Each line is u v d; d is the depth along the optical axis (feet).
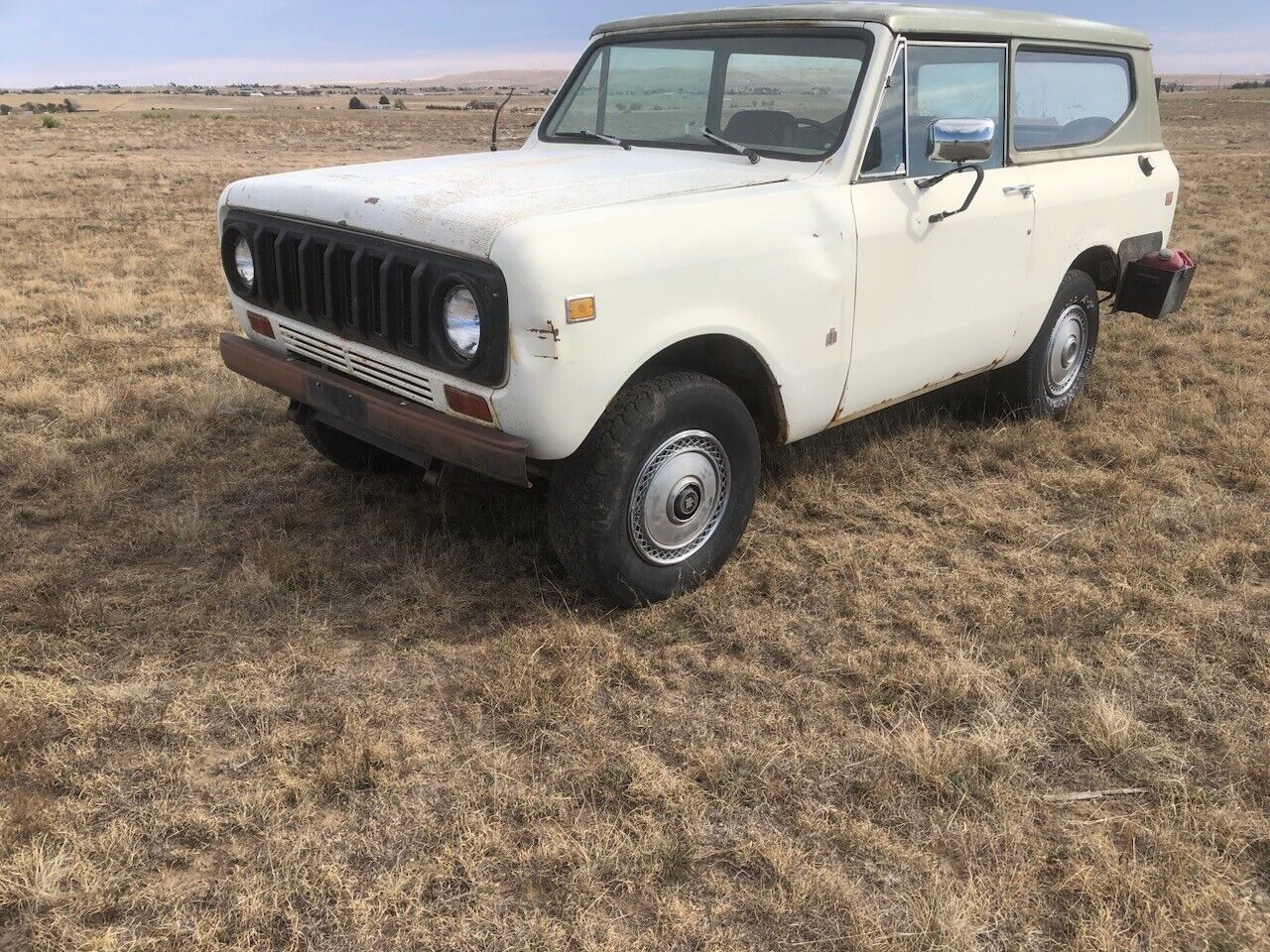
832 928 7.50
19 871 7.73
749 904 7.72
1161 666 10.89
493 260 9.41
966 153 11.96
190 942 7.28
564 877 7.94
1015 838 8.39
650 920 7.58
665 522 11.53
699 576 12.26
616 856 8.13
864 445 16.60
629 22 15.08
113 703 9.88
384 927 7.45
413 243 10.23
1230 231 41.47
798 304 11.80
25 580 12.09
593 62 15.52
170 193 57.00
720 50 13.73
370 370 11.33
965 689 10.28
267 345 13.35
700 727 9.84
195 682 10.35
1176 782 9.04
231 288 13.33
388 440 12.01
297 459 16.19
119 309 26.37
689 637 11.42
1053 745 9.65
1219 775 9.19
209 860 8.07
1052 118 15.99
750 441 12.10
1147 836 8.43
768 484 15.16
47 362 21.30
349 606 11.89
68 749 9.25
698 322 10.70
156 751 9.28
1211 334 24.06
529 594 12.11
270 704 10.02
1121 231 17.70
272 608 11.73
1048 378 17.61
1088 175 16.70
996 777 9.07
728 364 12.09
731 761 9.28
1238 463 16.01
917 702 10.23
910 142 13.11
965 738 9.61
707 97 13.87
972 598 12.17
